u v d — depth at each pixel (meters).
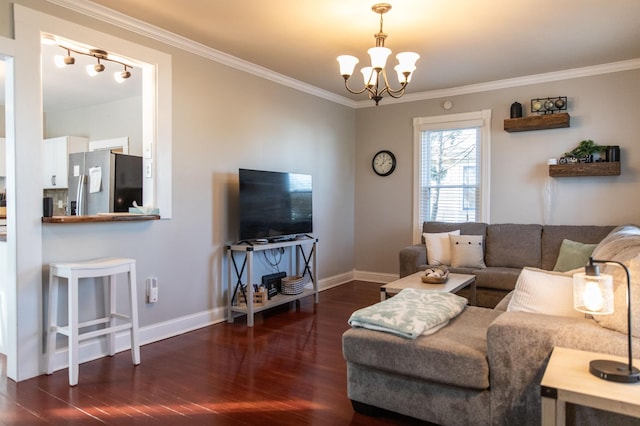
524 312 2.06
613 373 1.38
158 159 3.51
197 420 2.23
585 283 1.49
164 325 3.59
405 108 5.71
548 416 1.36
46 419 2.23
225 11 3.11
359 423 2.21
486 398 1.92
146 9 3.08
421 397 2.10
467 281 3.65
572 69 4.55
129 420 2.23
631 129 4.36
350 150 6.05
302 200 4.80
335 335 3.65
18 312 2.69
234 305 4.11
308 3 2.97
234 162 4.21
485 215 5.12
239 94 4.26
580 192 4.61
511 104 4.95
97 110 6.00
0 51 2.57
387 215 5.90
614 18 3.24
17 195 2.67
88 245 3.06
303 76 4.77
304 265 5.24
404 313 2.32
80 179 4.40
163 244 3.58
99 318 3.17
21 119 2.68
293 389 2.61
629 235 2.26
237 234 4.26
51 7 2.84
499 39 3.65
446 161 5.45
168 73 3.57
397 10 3.08
